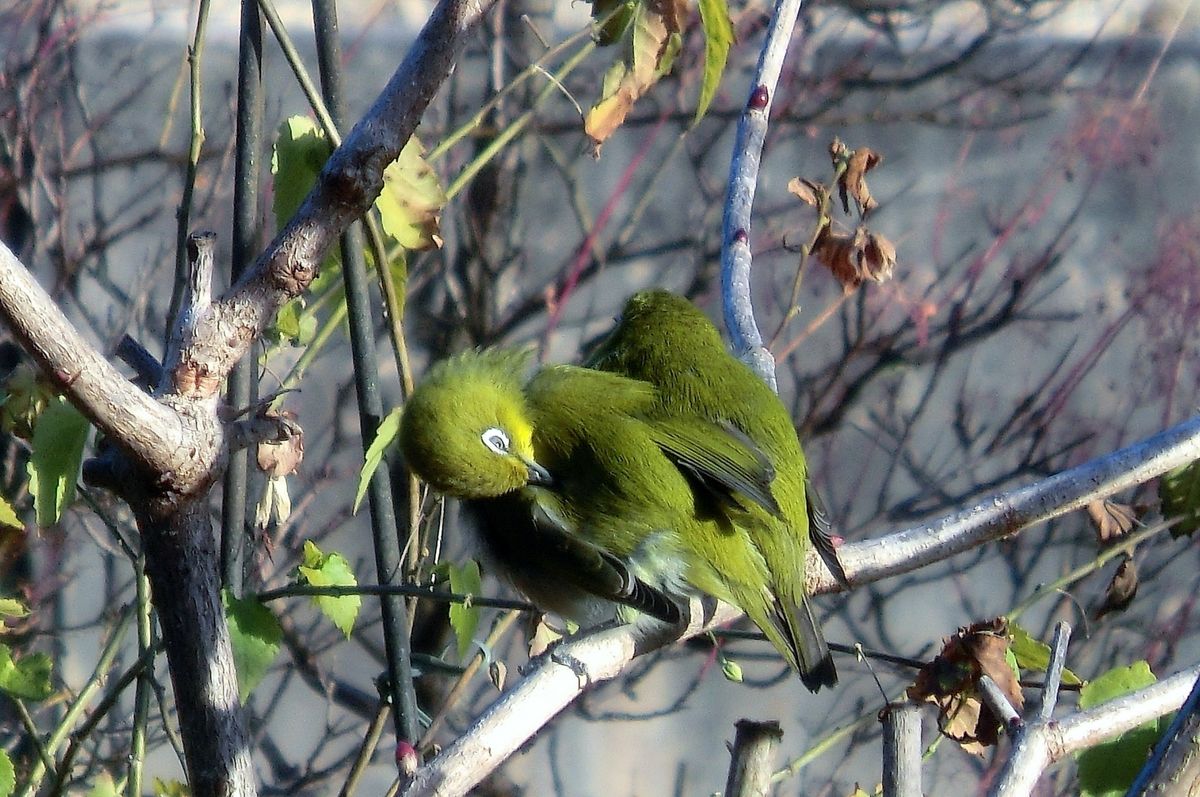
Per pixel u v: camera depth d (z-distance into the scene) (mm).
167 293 14188
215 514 11531
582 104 15680
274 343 7238
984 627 6305
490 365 6965
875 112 17328
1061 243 17500
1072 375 16906
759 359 7562
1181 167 17578
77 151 14297
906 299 15891
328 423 14758
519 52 15367
